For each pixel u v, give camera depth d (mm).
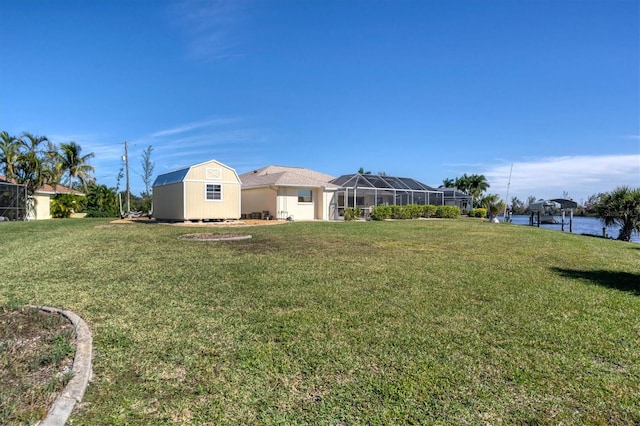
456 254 9633
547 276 6961
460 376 2992
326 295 5363
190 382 2857
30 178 27125
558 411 2518
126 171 34969
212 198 21219
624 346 3631
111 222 21766
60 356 3078
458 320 4344
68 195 30125
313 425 2340
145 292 5457
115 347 3467
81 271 6922
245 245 10875
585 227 29922
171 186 22219
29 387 2588
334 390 2764
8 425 2180
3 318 4070
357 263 7992
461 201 42812
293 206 25500
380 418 2418
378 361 3248
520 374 3029
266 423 2355
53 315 4242
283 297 5242
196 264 7707
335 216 26938
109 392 2689
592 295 5562
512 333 3949
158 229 16328
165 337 3734
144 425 2311
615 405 2594
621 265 8461
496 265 8039
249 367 3111
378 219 27234
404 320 4320
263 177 28391
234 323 4168
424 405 2576
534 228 21609
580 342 3717
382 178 31172
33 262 7805
